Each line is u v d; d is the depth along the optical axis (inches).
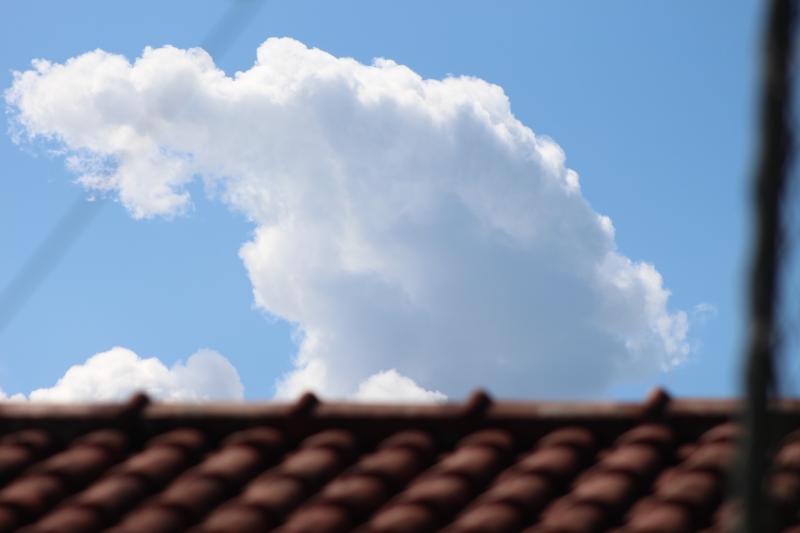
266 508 572.4
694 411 613.9
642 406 622.5
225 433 655.8
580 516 540.4
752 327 364.8
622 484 567.2
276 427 651.5
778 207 368.2
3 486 619.8
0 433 670.5
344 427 645.3
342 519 561.6
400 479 595.2
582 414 625.9
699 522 532.4
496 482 588.7
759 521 361.7
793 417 509.7
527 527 547.5
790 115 369.7
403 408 645.3
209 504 588.1
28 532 562.6
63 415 670.5
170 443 644.1
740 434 366.3
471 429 633.0
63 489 610.2
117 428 663.8
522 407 636.1
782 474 520.4
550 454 601.9
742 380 365.4
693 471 567.2
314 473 603.5
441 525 555.5
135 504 592.4
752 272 366.9
